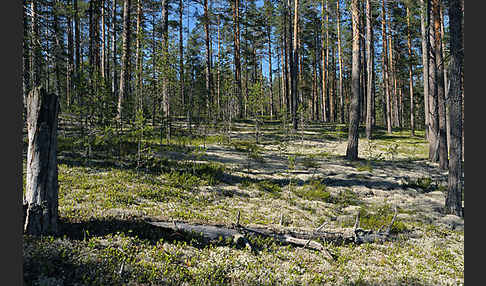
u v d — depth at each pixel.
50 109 5.51
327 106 43.94
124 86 18.77
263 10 40.50
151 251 5.76
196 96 23.86
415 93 48.75
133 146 15.10
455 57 11.30
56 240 5.21
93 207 7.20
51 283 4.15
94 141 14.03
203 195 10.59
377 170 16.52
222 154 17.38
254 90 22.78
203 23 34.47
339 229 8.41
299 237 7.84
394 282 5.99
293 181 14.00
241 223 7.87
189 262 5.70
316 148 21.86
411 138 28.33
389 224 9.29
